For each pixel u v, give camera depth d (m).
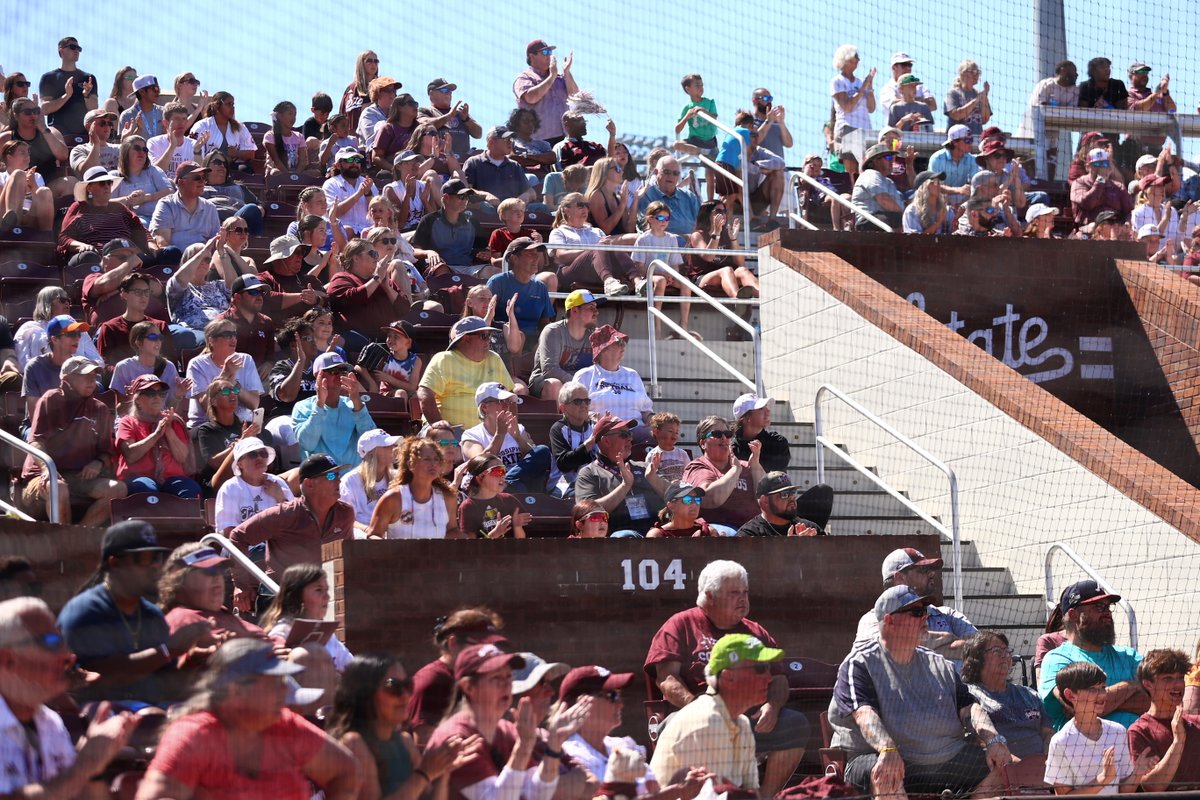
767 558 26.45
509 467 30.95
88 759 15.55
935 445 35.09
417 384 33.62
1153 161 49.78
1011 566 33.41
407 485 26.25
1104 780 22.77
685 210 44.66
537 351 35.19
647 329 41.00
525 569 24.72
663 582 25.61
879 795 21.64
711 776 19.62
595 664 24.92
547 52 50.03
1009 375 34.69
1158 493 30.64
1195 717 23.34
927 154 52.91
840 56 52.69
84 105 46.12
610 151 48.44
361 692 17.20
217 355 31.11
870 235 39.34
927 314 37.88
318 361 30.20
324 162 48.06
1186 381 38.31
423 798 17.30
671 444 31.67
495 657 17.84
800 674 24.83
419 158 43.38
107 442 27.30
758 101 50.59
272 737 15.80
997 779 22.56
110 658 17.56
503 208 40.81
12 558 18.77
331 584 23.88
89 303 33.31
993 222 46.44
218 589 19.31
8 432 29.28
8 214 37.41
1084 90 53.47
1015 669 30.41
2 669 15.38
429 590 24.03
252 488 26.42
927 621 25.25
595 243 41.81
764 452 32.94
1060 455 32.44
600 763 19.28
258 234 41.19
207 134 44.91
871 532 34.12
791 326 39.00
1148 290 39.28
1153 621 30.48
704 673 22.55
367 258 35.78
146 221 39.41
